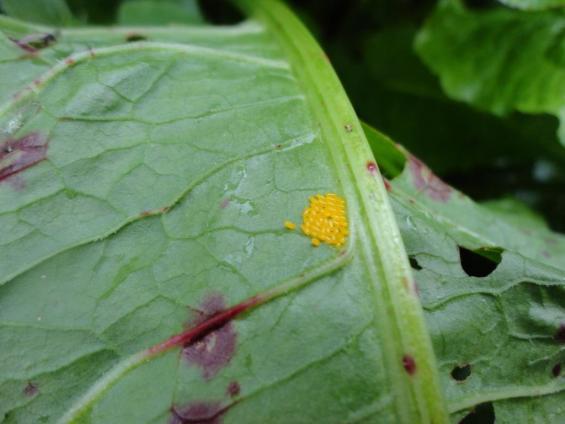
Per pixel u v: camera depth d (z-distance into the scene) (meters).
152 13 0.10
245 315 0.06
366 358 0.05
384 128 0.11
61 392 0.06
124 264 0.06
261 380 0.05
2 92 0.06
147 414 0.05
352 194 0.06
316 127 0.07
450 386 0.06
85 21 0.10
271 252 0.06
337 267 0.06
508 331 0.06
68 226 0.06
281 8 0.08
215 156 0.06
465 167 0.11
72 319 0.06
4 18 0.07
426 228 0.06
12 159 0.06
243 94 0.07
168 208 0.06
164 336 0.06
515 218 0.09
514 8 0.09
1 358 0.06
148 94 0.07
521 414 0.06
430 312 0.06
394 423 0.05
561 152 0.10
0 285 0.06
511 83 0.09
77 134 0.06
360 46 0.12
